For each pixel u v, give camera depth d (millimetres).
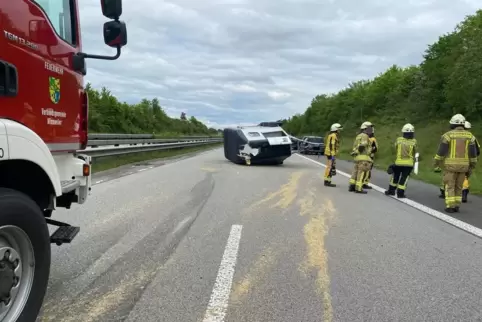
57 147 4156
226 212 8594
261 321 3863
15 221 3129
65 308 4051
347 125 67312
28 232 3271
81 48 4691
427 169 20188
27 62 3555
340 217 8359
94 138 17500
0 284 3104
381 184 14148
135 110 44719
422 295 4496
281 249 6059
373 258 5723
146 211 8539
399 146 11148
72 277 4848
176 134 51312
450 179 9094
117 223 7484
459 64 33969
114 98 39125
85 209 8602
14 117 3393
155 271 5094
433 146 29297
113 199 9781
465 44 36062
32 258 3369
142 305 4152
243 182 13469
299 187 12617
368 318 3949
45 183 3758
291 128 125938
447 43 45062
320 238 6695
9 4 3303
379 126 54031
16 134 3244
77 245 6105
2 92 3205
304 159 27359
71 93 4422
